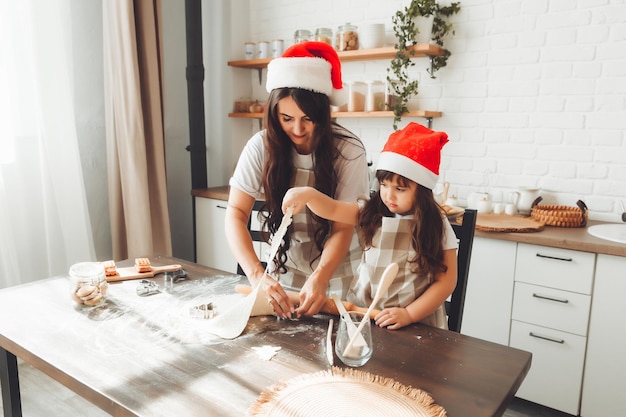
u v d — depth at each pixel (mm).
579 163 2398
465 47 2621
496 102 2576
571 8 2326
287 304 1245
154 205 2922
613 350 1906
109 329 1153
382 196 1348
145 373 954
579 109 2365
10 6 2273
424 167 1267
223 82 3396
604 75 2287
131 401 855
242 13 3371
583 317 1958
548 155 2473
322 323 1218
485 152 2645
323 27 3107
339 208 1370
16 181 2395
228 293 1385
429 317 1399
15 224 2412
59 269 2537
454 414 832
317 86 1309
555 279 2004
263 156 1508
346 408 839
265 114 1394
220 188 3252
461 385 927
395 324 1196
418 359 1032
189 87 3113
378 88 2760
